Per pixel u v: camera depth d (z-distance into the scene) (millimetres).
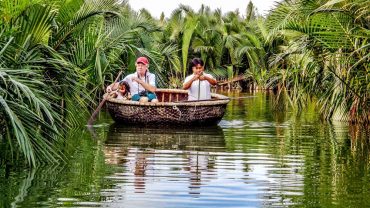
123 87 14367
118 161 8828
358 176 8000
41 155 8461
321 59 14578
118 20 16984
